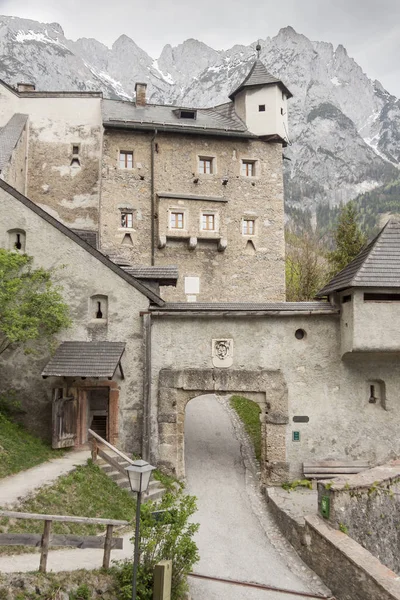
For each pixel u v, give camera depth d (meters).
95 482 14.57
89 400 19.31
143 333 18.00
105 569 10.07
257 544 14.16
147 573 10.00
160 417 17.61
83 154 31.81
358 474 15.32
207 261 30.89
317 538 12.86
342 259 34.56
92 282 18.19
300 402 17.88
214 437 21.89
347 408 17.97
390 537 14.44
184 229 30.17
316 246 45.56
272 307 18.20
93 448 15.78
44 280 17.97
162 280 20.38
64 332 18.00
